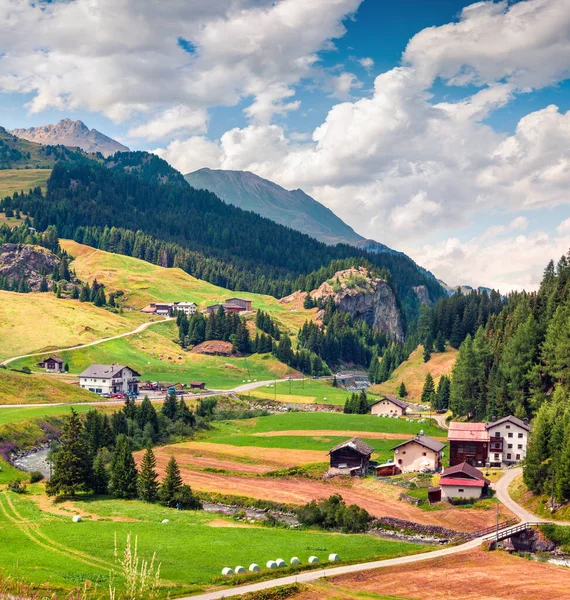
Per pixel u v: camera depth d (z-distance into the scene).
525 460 121.50
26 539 88.62
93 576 71.88
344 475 138.25
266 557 84.69
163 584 71.44
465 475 119.75
